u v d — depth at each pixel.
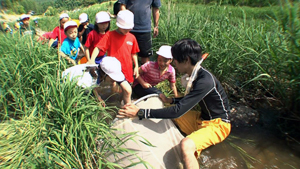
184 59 2.25
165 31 4.42
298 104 2.98
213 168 2.42
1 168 1.84
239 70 3.71
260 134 2.98
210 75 2.32
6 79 2.73
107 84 3.10
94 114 2.18
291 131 2.97
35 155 1.86
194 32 4.15
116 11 4.23
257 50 3.49
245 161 2.52
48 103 2.22
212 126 2.42
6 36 3.63
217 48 3.65
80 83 2.48
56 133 1.96
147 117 2.32
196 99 2.27
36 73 2.79
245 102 3.51
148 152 2.15
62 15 4.36
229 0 5.93
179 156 2.28
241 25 4.18
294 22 2.71
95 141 2.09
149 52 4.17
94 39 3.96
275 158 2.56
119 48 3.20
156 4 3.99
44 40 4.01
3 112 2.60
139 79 3.27
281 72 3.10
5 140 2.02
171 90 3.85
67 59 3.40
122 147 2.21
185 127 2.80
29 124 2.03
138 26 3.80
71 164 1.92
